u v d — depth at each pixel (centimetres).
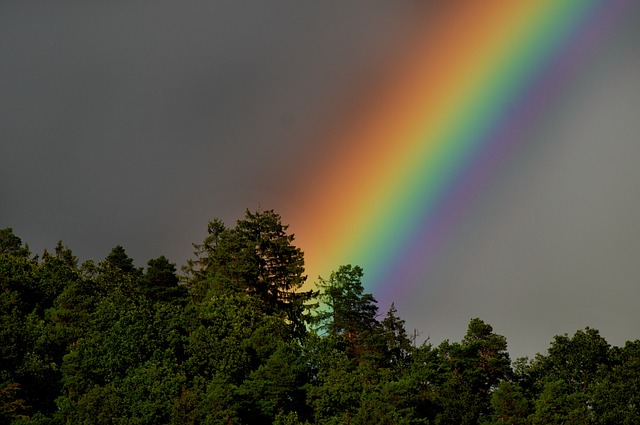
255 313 8644
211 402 6150
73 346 6975
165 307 7788
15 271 8088
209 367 7006
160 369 6384
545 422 6838
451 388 7412
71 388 6419
